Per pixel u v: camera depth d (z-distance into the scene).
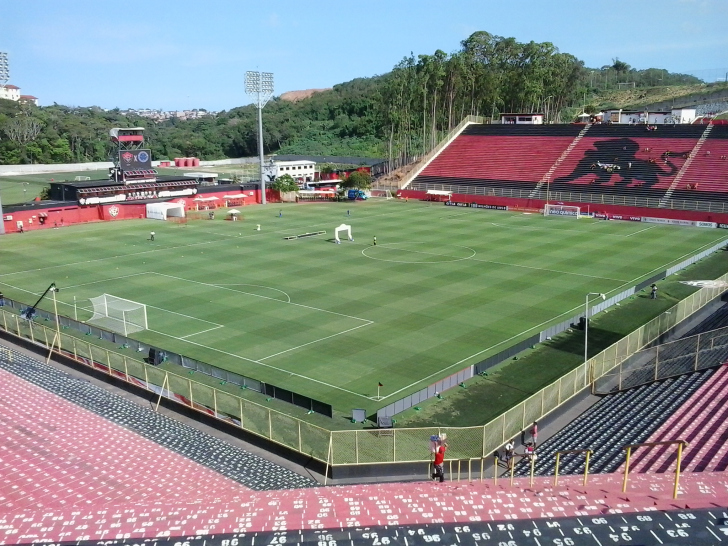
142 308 54.31
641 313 53.62
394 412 35.81
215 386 39.72
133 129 112.81
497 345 46.44
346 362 43.56
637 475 23.03
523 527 18.59
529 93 159.62
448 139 145.25
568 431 33.25
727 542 17.03
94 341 47.97
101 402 38.00
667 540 17.20
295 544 18.84
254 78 119.00
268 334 48.97
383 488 25.38
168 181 115.38
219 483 28.05
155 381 38.69
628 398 35.66
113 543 19.42
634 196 107.38
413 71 157.62
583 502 20.27
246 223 99.94
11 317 50.16
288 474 29.92
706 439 26.86
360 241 83.94
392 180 140.12
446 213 110.19
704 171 108.00
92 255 76.88
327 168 169.00
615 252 77.25
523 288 60.91
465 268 68.75
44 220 97.50
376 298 57.84
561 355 44.59
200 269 69.12
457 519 20.00
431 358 44.12
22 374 42.50
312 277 65.31
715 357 37.09
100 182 110.94
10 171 194.50
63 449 30.92
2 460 29.52
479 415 36.12
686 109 138.75
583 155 123.31
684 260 72.00
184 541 19.30
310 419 35.59
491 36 173.00
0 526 20.83
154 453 31.06
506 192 119.50
